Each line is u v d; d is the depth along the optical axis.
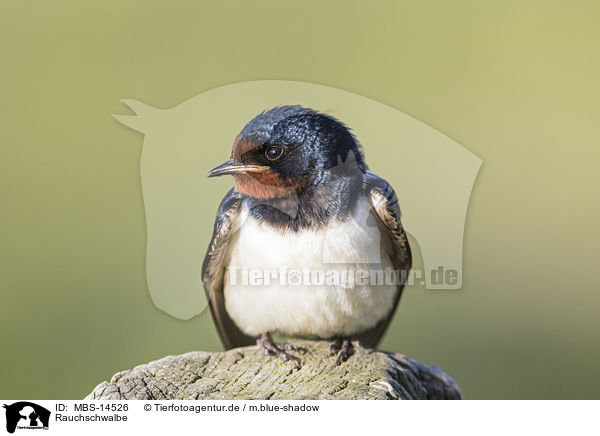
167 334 13.75
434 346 14.45
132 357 14.00
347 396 6.59
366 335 8.49
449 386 8.20
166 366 7.20
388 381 7.00
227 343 9.00
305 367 7.30
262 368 7.27
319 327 7.79
